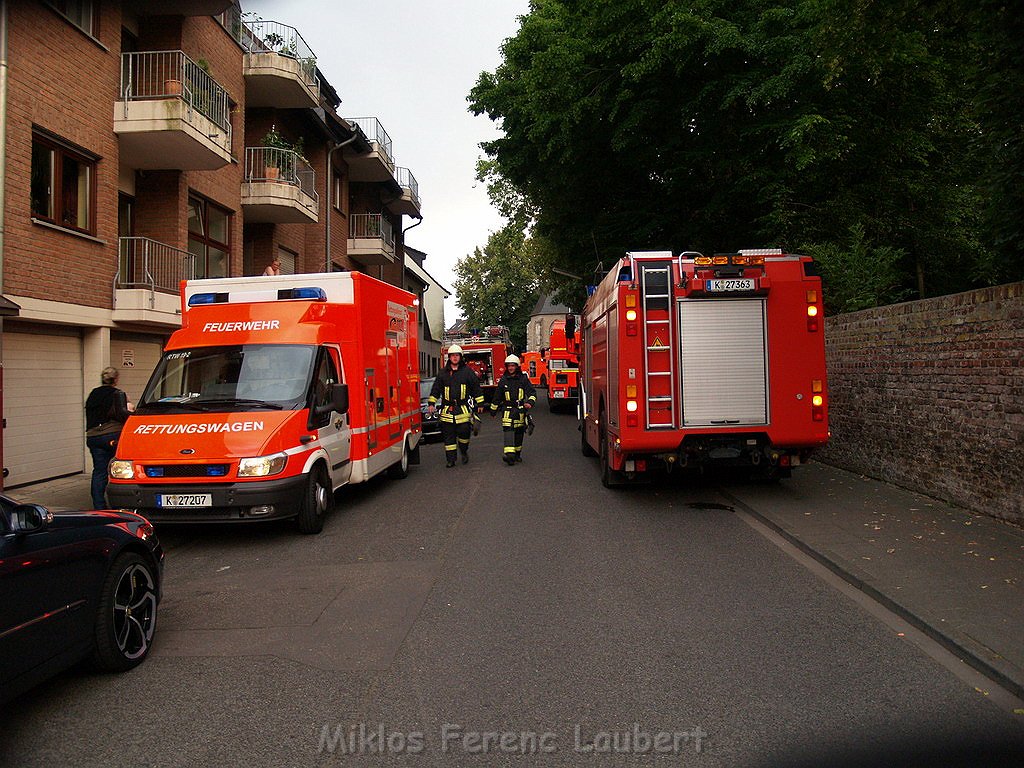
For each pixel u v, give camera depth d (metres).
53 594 3.90
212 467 7.55
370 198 33.31
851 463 11.12
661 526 8.32
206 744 3.55
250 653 4.74
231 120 18.53
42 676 3.80
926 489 9.05
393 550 7.47
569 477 12.19
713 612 5.37
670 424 8.95
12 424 11.09
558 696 4.00
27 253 10.93
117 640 4.41
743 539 7.64
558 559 6.95
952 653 4.54
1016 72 8.39
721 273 8.87
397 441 12.01
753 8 16.84
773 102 16.97
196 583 6.50
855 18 8.93
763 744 3.43
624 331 8.97
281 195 19.38
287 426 7.97
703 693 4.00
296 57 20.20
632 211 20.89
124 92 14.40
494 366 33.28
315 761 3.36
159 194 15.27
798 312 8.98
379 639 4.93
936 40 9.61
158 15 15.53
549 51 18.45
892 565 6.21
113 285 13.01
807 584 6.05
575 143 19.61
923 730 3.55
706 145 18.41
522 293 79.19
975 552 6.50
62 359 12.18
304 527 8.21
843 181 18.11
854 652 4.57
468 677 4.28
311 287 9.45
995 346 7.59
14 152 10.67
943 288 19.02
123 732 3.69
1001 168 8.84
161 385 8.65
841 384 11.41
